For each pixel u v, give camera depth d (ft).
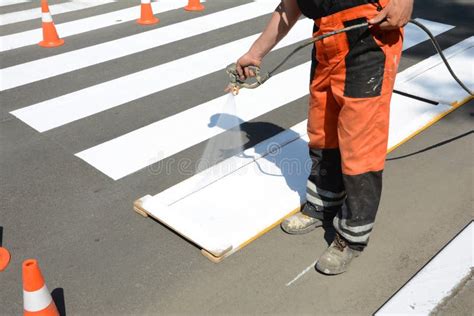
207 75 18.57
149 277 9.93
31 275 8.34
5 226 11.34
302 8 8.93
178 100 16.83
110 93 17.30
